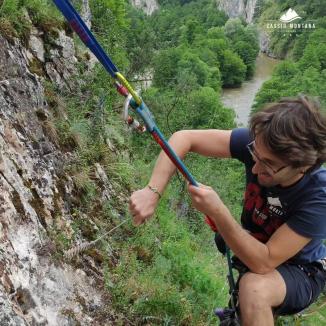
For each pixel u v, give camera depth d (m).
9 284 2.56
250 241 2.32
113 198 4.91
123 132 7.86
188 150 2.66
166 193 7.17
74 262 3.37
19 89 4.23
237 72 75.69
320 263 2.66
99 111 5.64
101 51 1.88
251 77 86.12
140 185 6.23
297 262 2.56
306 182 2.32
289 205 2.38
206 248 7.11
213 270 5.82
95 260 3.67
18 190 3.17
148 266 4.25
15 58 4.51
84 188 4.28
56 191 3.76
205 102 29.12
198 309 4.14
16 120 3.82
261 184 2.39
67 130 4.73
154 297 3.71
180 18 110.06
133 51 21.28
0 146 3.26
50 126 4.31
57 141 4.38
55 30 5.89
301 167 2.16
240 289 2.45
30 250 2.92
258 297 2.37
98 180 4.76
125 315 3.49
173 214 6.93
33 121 4.09
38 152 3.85
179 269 4.58
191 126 18.95
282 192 2.35
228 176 16.64
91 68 6.95
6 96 3.92
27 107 4.16
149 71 24.81
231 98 69.44
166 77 27.72
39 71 5.06
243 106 64.69
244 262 2.39
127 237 4.46
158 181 2.48
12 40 4.66
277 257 2.37
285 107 2.11
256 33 96.81
